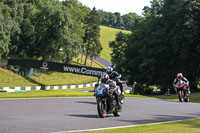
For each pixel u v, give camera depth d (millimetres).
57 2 103625
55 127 9094
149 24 67188
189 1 55656
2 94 18250
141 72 66312
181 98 23375
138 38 68500
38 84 66688
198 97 46375
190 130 9266
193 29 53656
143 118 12461
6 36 69312
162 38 58188
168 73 58062
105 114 12000
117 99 12422
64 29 82312
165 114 14469
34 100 16531
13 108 12891
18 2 84500
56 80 76812
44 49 83062
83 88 74312
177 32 55469
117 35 75062
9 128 8516
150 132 8453
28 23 83875
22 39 86750
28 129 8516
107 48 170000
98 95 11703
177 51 56906
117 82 14648
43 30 83688
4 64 73375
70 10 102625
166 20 58906
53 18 81625
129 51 69562
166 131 8758
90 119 11211
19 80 65125
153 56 60250
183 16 56250
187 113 15570
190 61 57125
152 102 20922
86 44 113312
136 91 68062
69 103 16219
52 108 13727
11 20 74688
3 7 69000
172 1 60312
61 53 84250
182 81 23641
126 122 11039
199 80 61312
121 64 68625
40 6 91312
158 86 65438
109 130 8758
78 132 8273
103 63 129750
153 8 69625
